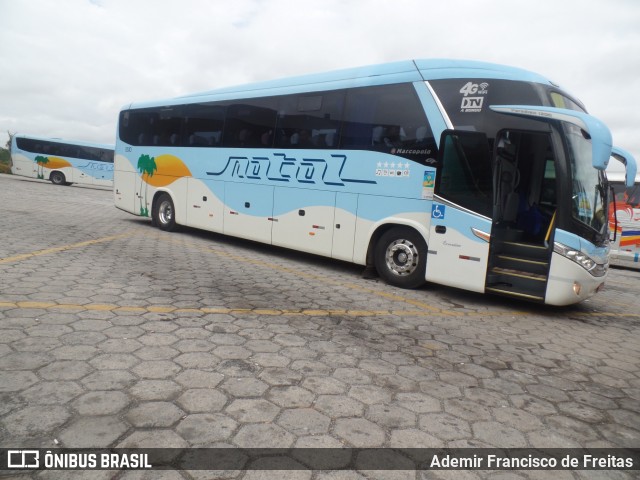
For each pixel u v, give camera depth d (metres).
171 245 9.24
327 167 7.66
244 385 3.22
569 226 5.67
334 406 3.04
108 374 3.21
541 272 5.89
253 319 4.73
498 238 6.37
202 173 10.13
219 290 5.82
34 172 31.38
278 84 8.68
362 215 7.21
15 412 2.65
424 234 6.51
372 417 2.94
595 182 6.25
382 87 7.01
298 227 8.13
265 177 8.72
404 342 4.45
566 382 3.82
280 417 2.84
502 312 6.06
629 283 10.55
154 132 11.51
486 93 6.05
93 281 5.64
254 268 7.60
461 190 6.13
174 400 2.93
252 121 9.04
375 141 7.04
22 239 8.11
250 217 9.04
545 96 5.89
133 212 12.27
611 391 3.71
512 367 4.05
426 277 6.47
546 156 7.20
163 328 4.21
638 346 5.07
